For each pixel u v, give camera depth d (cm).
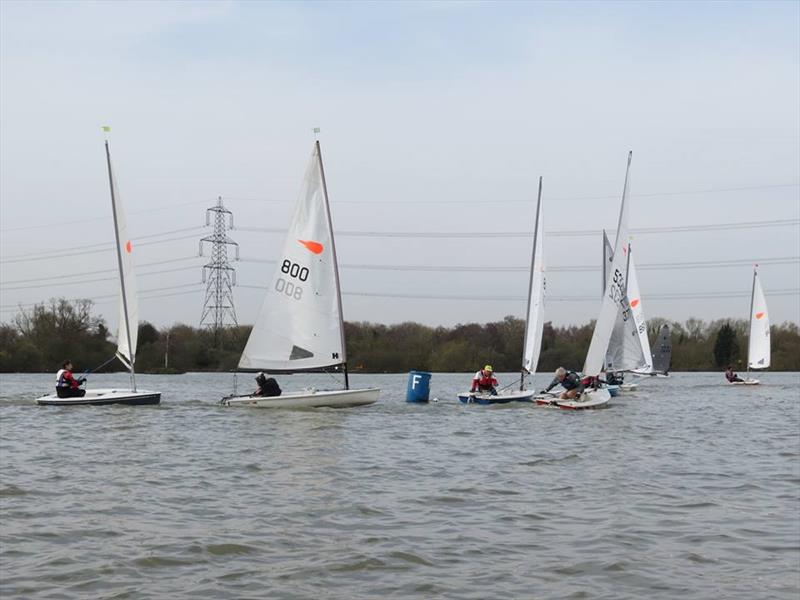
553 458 2144
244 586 1034
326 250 3447
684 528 1347
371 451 2244
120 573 1081
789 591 1033
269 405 3422
